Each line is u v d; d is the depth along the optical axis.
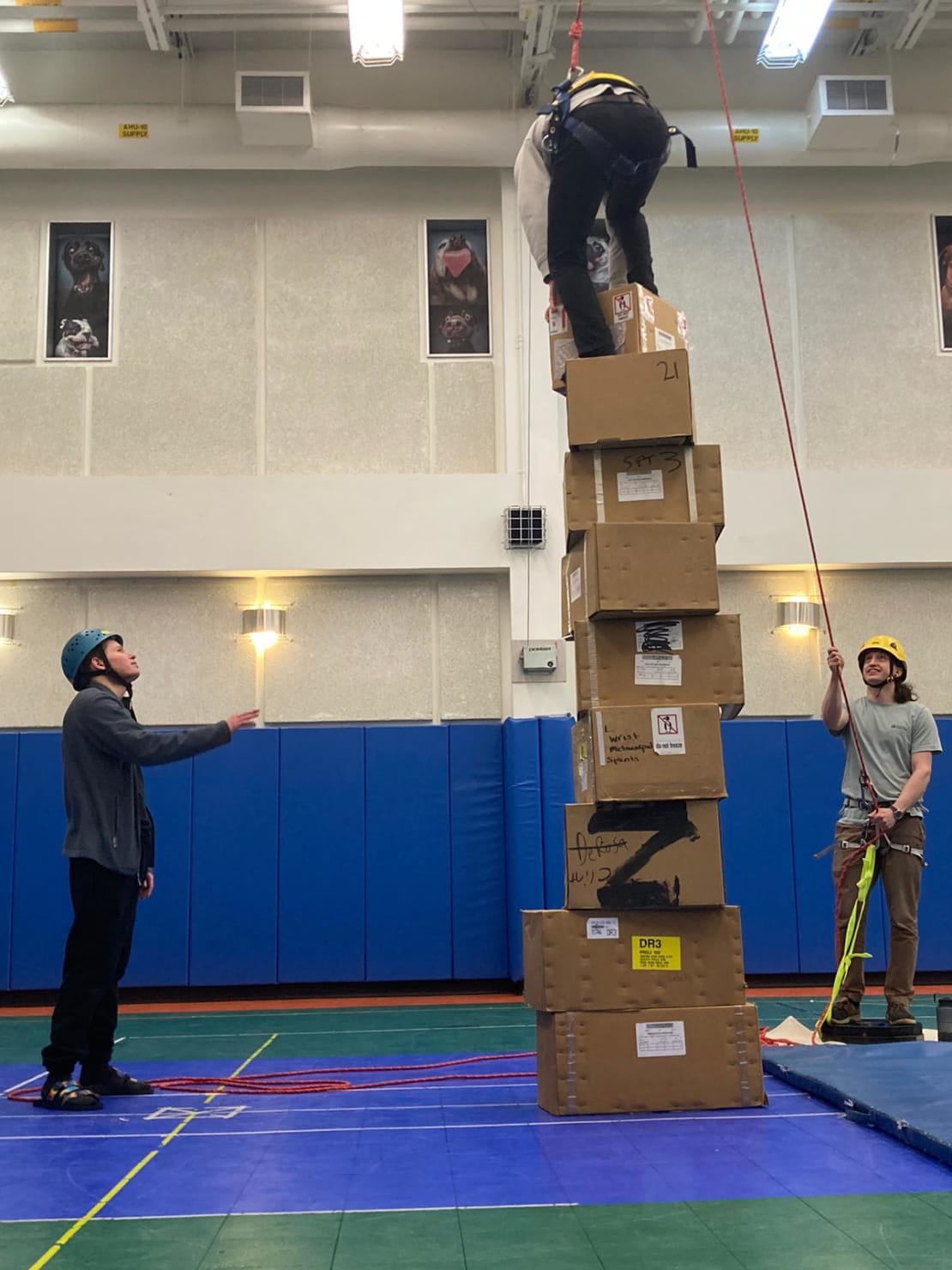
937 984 7.88
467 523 8.23
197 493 8.20
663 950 3.40
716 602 3.44
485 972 7.93
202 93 8.31
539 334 8.44
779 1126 3.08
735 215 8.70
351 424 8.45
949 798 8.04
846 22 8.19
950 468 8.53
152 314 8.50
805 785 8.02
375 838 8.02
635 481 3.55
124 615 8.30
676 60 8.54
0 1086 4.14
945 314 8.70
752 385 8.55
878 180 8.78
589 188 3.73
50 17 7.90
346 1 7.75
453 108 8.43
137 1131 3.21
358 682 8.33
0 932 7.76
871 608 8.49
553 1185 2.54
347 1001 7.65
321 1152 2.91
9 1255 2.11
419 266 8.62
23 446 8.33
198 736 3.63
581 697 3.54
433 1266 2.02
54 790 7.91
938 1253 2.03
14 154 7.97
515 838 7.84
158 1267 2.03
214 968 7.84
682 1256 2.04
